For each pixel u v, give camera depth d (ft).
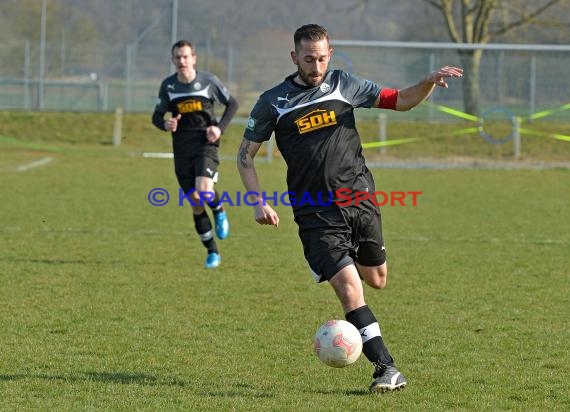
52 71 333.21
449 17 369.91
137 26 334.85
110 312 83.71
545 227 145.69
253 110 63.21
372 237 63.93
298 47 60.80
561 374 64.08
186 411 54.65
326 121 62.03
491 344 72.90
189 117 110.73
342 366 57.06
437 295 93.09
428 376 63.31
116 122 299.38
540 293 94.17
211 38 349.00
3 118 314.55
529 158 275.59
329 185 61.62
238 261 113.09
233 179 222.48
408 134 292.81
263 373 64.13
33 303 86.94
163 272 104.88
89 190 190.49
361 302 59.26
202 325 78.95
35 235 131.64
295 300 90.12
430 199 184.96
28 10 333.21
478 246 126.11
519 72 286.46
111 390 59.16
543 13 365.40
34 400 56.70
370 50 297.53
